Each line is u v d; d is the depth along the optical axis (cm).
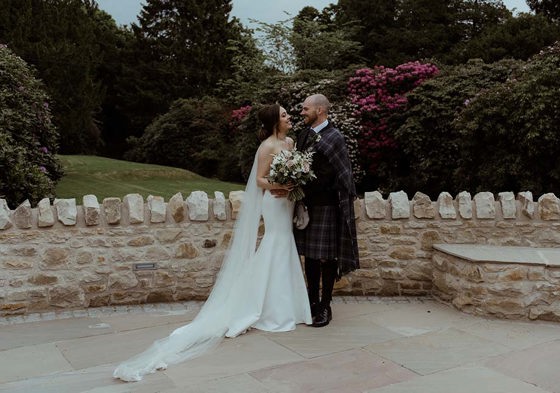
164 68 2459
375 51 2072
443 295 466
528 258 423
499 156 821
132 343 363
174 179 1282
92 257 442
